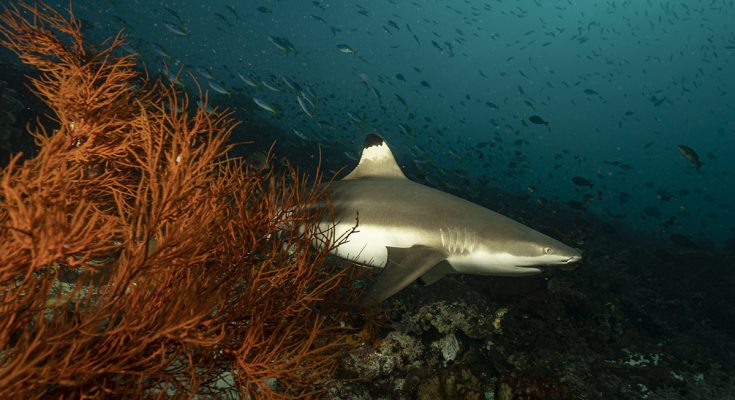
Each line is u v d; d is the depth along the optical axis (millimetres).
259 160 4742
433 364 4734
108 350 2096
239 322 2801
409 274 4199
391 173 5676
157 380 2318
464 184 15188
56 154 2520
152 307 2273
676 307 10352
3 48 17906
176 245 2195
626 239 18547
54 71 3240
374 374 4371
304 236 3451
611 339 6996
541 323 6273
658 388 5879
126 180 3361
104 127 3098
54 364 1757
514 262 4602
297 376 2625
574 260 4496
